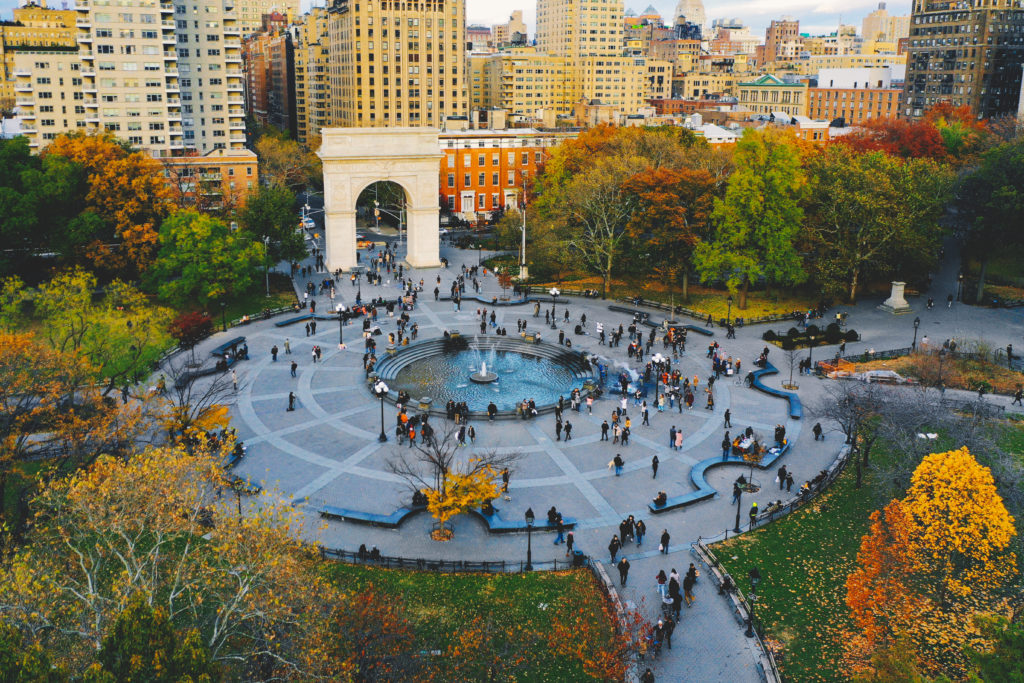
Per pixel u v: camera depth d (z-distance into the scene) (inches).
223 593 1288.1
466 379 2898.6
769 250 3449.8
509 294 3880.4
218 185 5108.3
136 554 1472.7
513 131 6077.8
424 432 2331.4
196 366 2869.1
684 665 1462.8
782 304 3690.9
